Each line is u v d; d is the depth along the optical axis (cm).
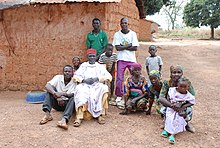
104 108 562
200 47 2306
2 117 574
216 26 3959
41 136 482
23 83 821
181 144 470
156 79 570
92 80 575
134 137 490
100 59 670
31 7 786
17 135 484
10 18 803
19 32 805
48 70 798
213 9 4041
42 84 807
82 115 543
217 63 1633
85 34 759
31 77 813
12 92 810
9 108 641
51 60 793
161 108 554
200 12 4156
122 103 661
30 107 652
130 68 661
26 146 448
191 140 488
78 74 584
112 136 491
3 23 808
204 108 689
